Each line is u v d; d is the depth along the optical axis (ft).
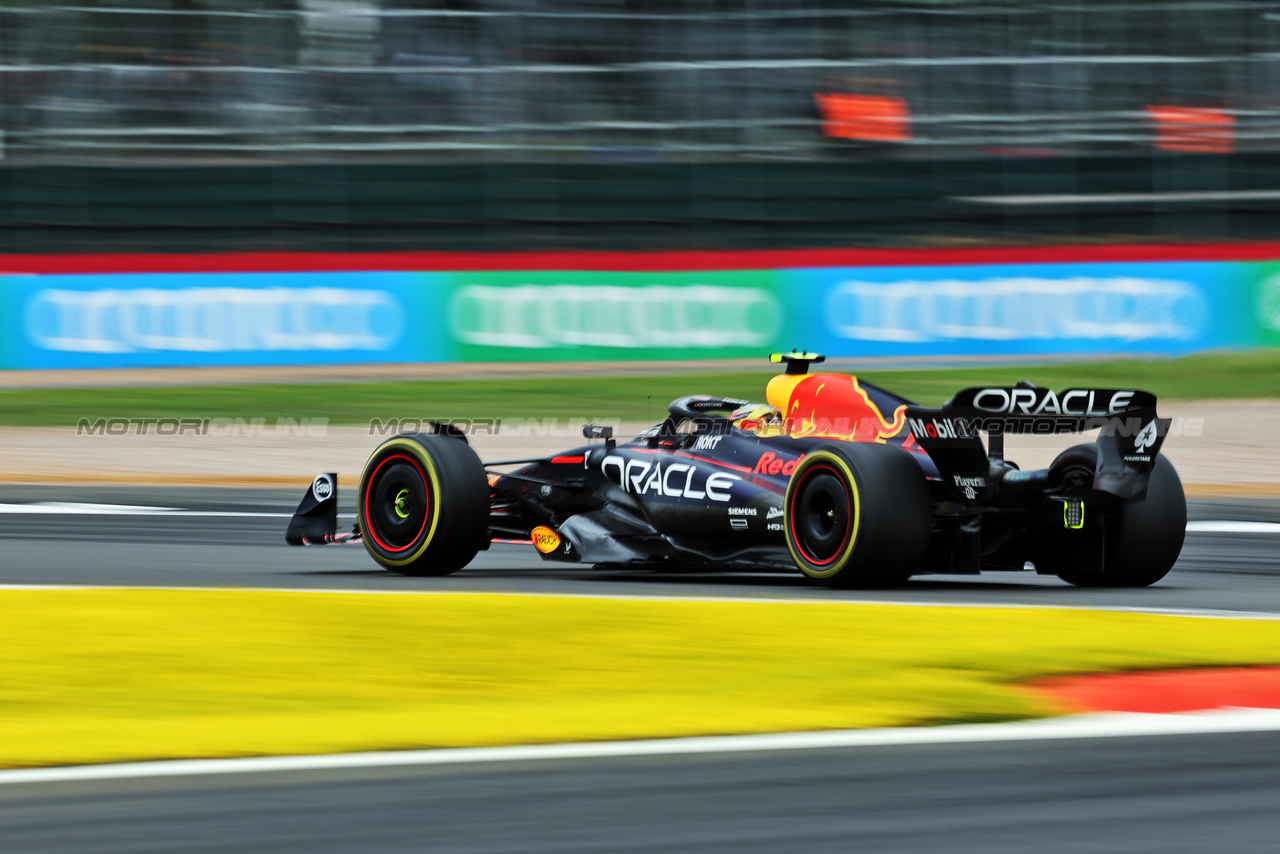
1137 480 68.95
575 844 33.45
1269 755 40.70
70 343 212.02
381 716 44.16
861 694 46.78
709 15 284.20
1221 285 218.18
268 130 270.87
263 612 61.26
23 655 52.54
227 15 282.56
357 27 284.20
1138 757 40.34
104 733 42.06
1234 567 89.56
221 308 213.87
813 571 68.69
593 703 45.78
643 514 78.07
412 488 77.97
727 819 35.06
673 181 262.47
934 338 218.59
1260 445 173.99
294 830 34.17
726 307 219.41
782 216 259.80
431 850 33.01
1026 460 158.81
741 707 45.29
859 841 33.65
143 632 56.75
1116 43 280.31
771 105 274.57
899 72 276.62
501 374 213.46
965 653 52.75
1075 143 269.44
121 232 251.80
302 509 84.38
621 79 275.18
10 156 265.34
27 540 99.81
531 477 83.87
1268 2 276.62
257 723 43.27
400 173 259.80
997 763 39.63
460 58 283.38
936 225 255.50
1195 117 271.69
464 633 56.75
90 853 32.60
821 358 78.89
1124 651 53.57
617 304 219.20
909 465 67.51
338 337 215.92
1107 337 217.97
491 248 252.62
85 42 278.46
